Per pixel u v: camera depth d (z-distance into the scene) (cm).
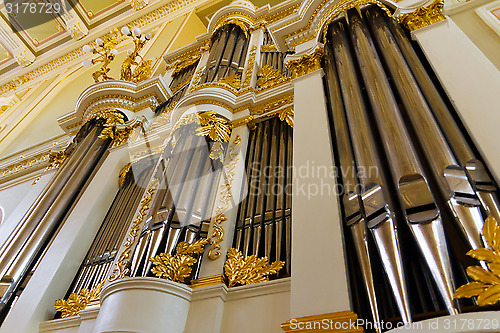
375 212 192
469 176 187
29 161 591
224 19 697
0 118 845
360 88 292
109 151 468
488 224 163
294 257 199
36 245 349
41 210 383
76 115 574
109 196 407
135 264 258
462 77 254
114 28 1009
